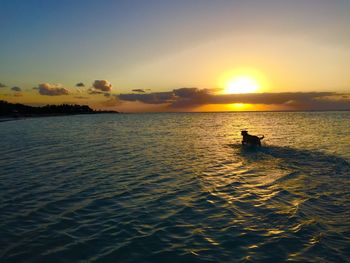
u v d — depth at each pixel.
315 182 12.16
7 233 7.58
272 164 16.17
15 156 19.45
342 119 76.75
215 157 18.84
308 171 14.22
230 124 62.16
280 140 27.77
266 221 8.20
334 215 8.53
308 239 7.07
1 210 9.23
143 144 26.55
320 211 8.86
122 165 16.31
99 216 8.73
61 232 7.64
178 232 7.59
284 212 8.82
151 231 7.67
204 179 12.98
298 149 21.58
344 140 26.88
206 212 8.97
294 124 56.31
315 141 26.53
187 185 12.02
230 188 11.50
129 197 10.50
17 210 9.23
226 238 7.21
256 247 6.74
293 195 10.45
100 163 16.92
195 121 81.44
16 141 29.27
